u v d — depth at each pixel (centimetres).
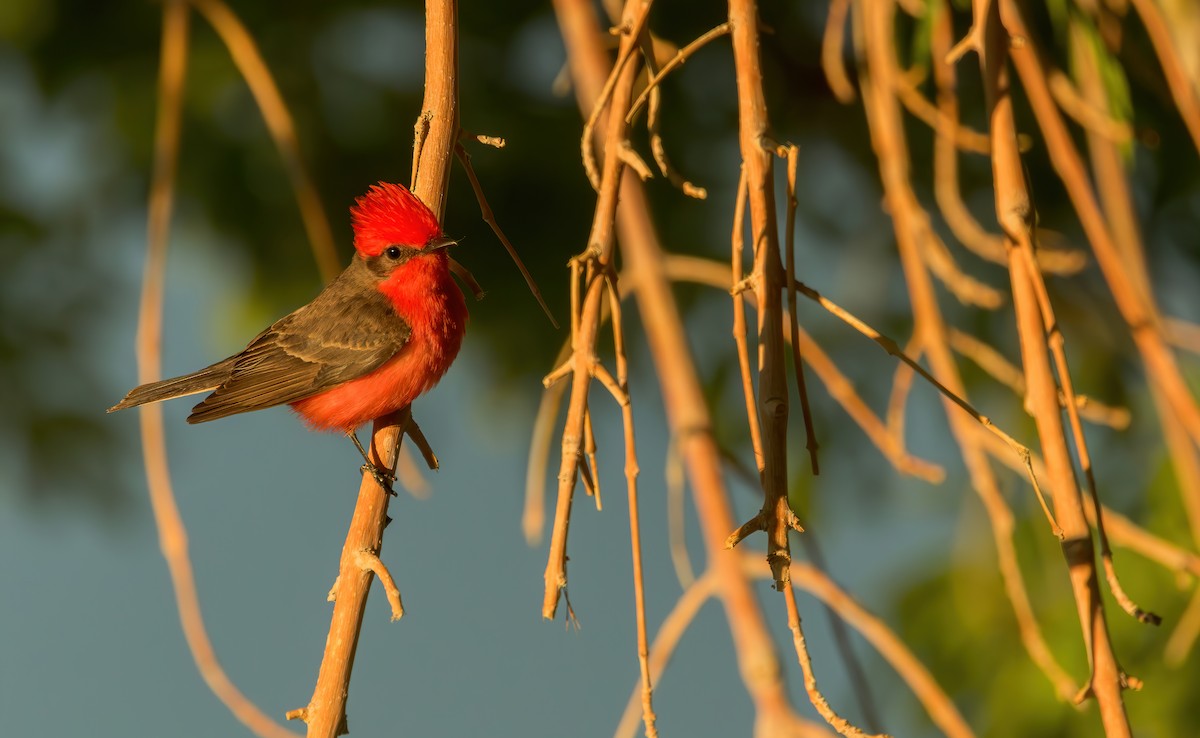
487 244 1291
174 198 1279
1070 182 790
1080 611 598
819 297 564
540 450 836
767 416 538
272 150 1261
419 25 1323
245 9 1278
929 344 810
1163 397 875
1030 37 823
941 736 1212
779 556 517
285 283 1297
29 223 1300
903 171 838
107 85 1288
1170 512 1182
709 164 1291
